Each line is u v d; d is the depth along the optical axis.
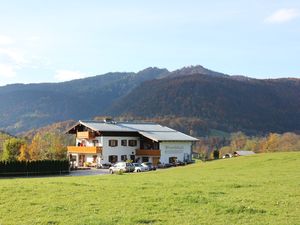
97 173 85.06
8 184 33.53
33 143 120.06
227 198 24.55
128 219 18.94
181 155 107.38
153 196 25.27
